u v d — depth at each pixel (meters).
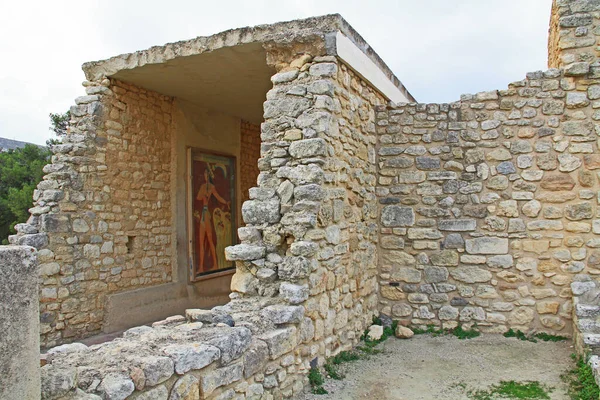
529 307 6.17
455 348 5.76
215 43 5.91
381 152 6.83
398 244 6.71
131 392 2.66
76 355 3.01
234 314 4.24
